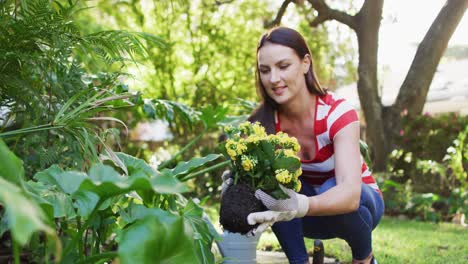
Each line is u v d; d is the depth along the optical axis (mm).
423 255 3371
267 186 1672
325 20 7477
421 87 7289
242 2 9406
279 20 7723
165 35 9219
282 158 1646
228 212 1671
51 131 2047
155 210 1545
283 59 1947
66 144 2004
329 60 9117
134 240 1217
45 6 1859
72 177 1373
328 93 2102
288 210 1691
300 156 2164
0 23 1864
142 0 9578
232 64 9500
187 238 1284
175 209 1855
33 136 1991
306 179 2201
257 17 9477
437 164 6543
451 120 7102
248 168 1666
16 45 1908
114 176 1286
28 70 1991
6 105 2023
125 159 2002
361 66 7371
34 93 1927
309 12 8547
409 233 4477
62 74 2109
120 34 2051
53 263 2010
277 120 2160
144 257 1214
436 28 7176
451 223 5707
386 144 7391
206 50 9328
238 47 9438
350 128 1981
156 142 8633
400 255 3355
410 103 7340
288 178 1642
